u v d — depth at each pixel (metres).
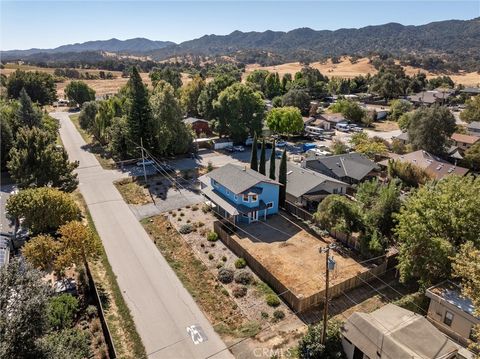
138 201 40.78
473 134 68.00
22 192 29.55
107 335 20.50
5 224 33.28
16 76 103.00
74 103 108.62
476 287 17.55
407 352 17.64
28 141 34.97
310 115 93.12
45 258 24.97
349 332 19.66
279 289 25.14
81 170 51.28
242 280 26.44
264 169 40.22
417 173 45.03
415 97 115.69
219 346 20.69
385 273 27.67
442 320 21.62
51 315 20.34
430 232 23.80
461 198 23.92
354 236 30.97
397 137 65.19
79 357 15.90
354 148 60.22
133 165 53.38
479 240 22.42
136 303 24.22
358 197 33.72
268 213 37.28
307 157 53.16
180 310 23.67
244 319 22.88
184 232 33.53
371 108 107.50
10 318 12.86
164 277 27.11
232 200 36.50
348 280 25.27
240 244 30.86
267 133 72.38
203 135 69.19
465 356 19.28
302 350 19.47
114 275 27.16
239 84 65.06
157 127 52.59
